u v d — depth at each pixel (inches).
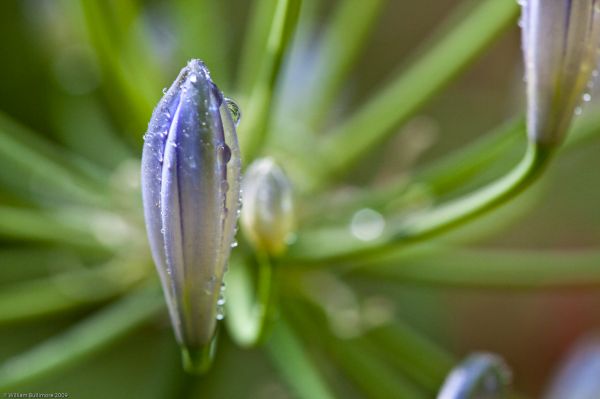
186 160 9.4
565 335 16.0
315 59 13.0
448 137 16.1
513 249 16.0
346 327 11.8
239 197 9.5
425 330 15.6
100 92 13.4
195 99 9.4
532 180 10.2
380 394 11.5
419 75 12.3
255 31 12.4
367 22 12.9
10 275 13.9
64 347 11.4
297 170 12.5
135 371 14.4
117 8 11.8
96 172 12.6
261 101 11.4
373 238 11.3
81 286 12.3
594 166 15.3
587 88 10.0
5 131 12.4
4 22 14.5
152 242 9.6
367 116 12.5
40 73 14.6
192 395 12.1
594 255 11.8
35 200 12.4
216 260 9.6
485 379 10.2
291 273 11.9
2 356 14.0
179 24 12.8
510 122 11.4
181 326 9.7
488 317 16.0
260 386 14.5
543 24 9.9
